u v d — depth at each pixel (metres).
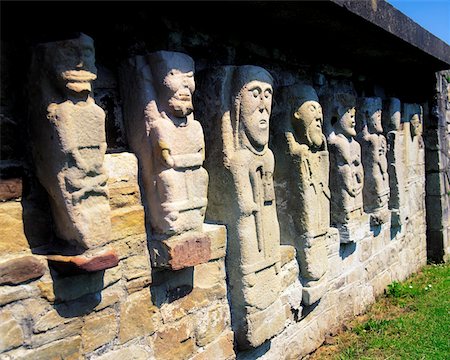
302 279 3.31
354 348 3.52
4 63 1.82
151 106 2.19
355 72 4.47
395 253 4.91
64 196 1.81
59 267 1.85
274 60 3.34
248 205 2.63
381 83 5.12
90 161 1.85
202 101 2.68
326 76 4.03
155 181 2.20
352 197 3.89
